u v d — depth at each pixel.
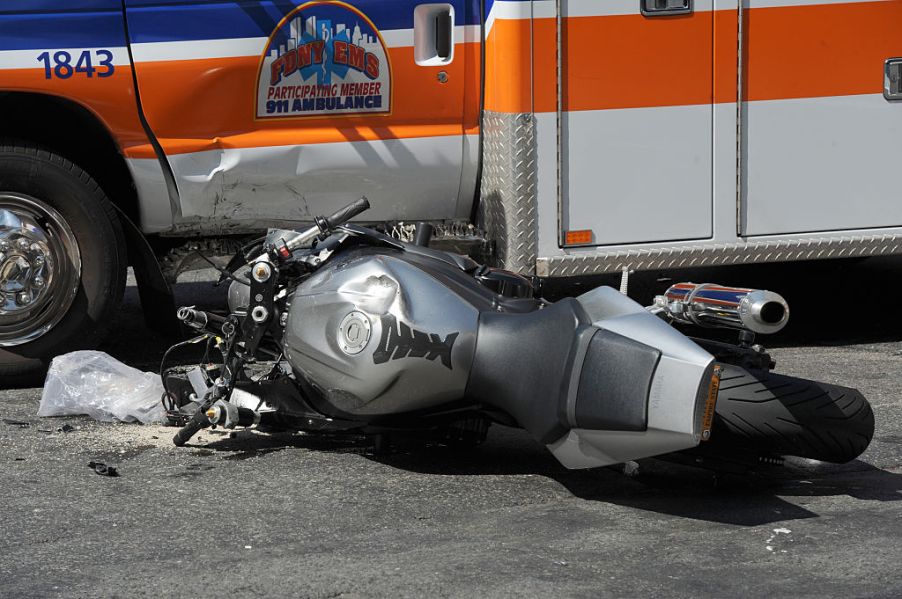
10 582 4.56
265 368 7.82
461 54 7.91
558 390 5.20
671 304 5.55
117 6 7.39
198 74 7.53
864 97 8.43
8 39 7.24
